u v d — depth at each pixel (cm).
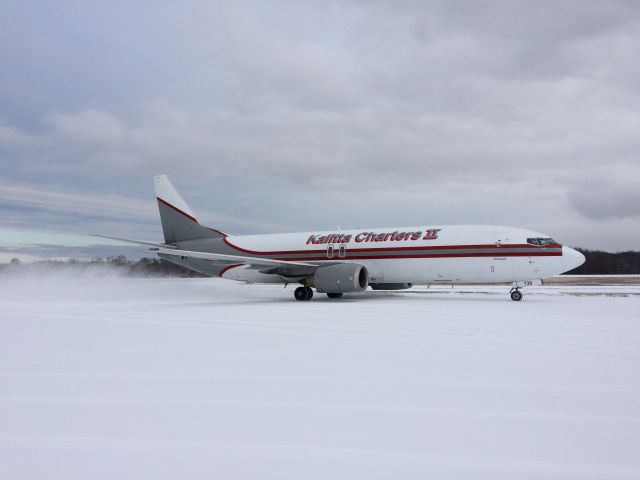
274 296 3025
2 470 382
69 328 1263
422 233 2397
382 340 1014
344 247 2561
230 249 2888
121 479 366
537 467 380
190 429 470
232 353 870
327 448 420
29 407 546
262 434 455
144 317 1553
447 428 468
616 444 426
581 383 639
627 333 1102
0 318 1547
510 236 2212
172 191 3080
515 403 548
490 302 2106
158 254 3141
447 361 788
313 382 650
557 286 3872
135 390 615
